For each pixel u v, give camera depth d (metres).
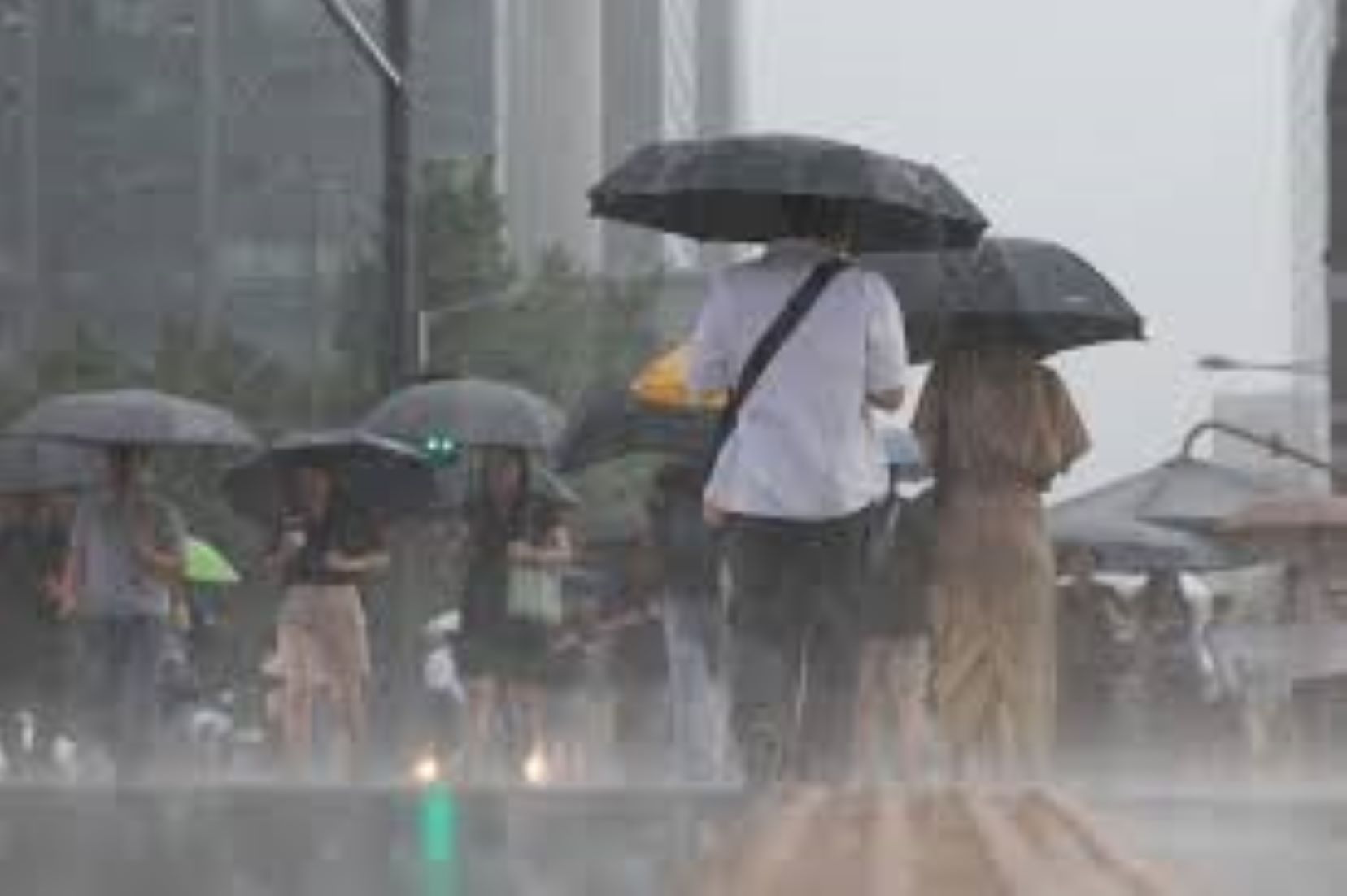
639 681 41.66
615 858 10.84
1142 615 48.25
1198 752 37.91
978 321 26.44
